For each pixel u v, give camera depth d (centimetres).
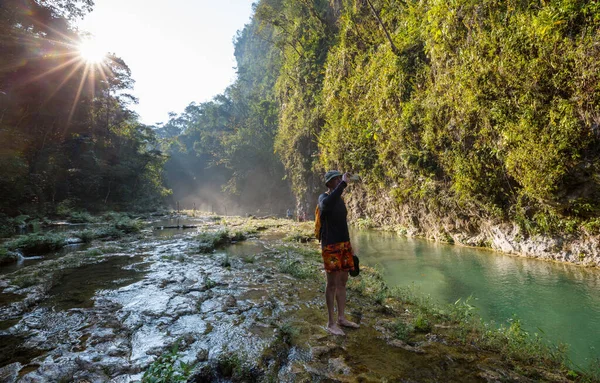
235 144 4612
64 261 699
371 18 1540
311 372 239
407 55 1083
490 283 535
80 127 2767
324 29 2356
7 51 1798
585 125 523
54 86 2125
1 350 276
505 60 649
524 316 397
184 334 308
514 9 652
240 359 256
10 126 1959
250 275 573
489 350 290
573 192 572
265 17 2934
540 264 639
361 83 1459
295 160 2592
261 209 4125
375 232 1346
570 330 355
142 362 250
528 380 238
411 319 366
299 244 994
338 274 322
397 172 1185
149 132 4375
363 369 245
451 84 823
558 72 554
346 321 332
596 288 477
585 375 254
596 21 501
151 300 421
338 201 314
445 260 730
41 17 2077
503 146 683
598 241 573
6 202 1708
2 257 715
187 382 220
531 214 689
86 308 389
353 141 1491
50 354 267
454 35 812
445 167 905
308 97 2383
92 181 2764
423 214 1108
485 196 775
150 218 2373
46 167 2219
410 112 1011
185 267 636
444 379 233
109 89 3231
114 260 714
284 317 360
